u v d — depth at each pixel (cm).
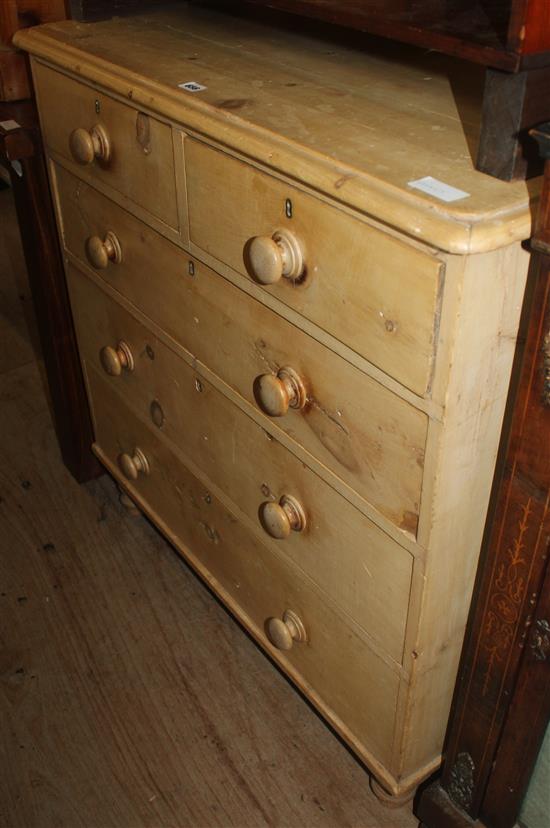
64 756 132
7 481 181
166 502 148
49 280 150
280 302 92
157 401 133
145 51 110
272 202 86
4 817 124
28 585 159
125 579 160
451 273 70
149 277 119
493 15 78
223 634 149
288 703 139
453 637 100
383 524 92
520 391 77
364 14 80
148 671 144
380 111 90
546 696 91
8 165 143
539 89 70
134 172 110
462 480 84
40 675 143
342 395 89
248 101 93
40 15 129
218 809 125
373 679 107
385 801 121
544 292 71
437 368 75
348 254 79
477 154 75
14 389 208
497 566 89
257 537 120
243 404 109
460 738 108
